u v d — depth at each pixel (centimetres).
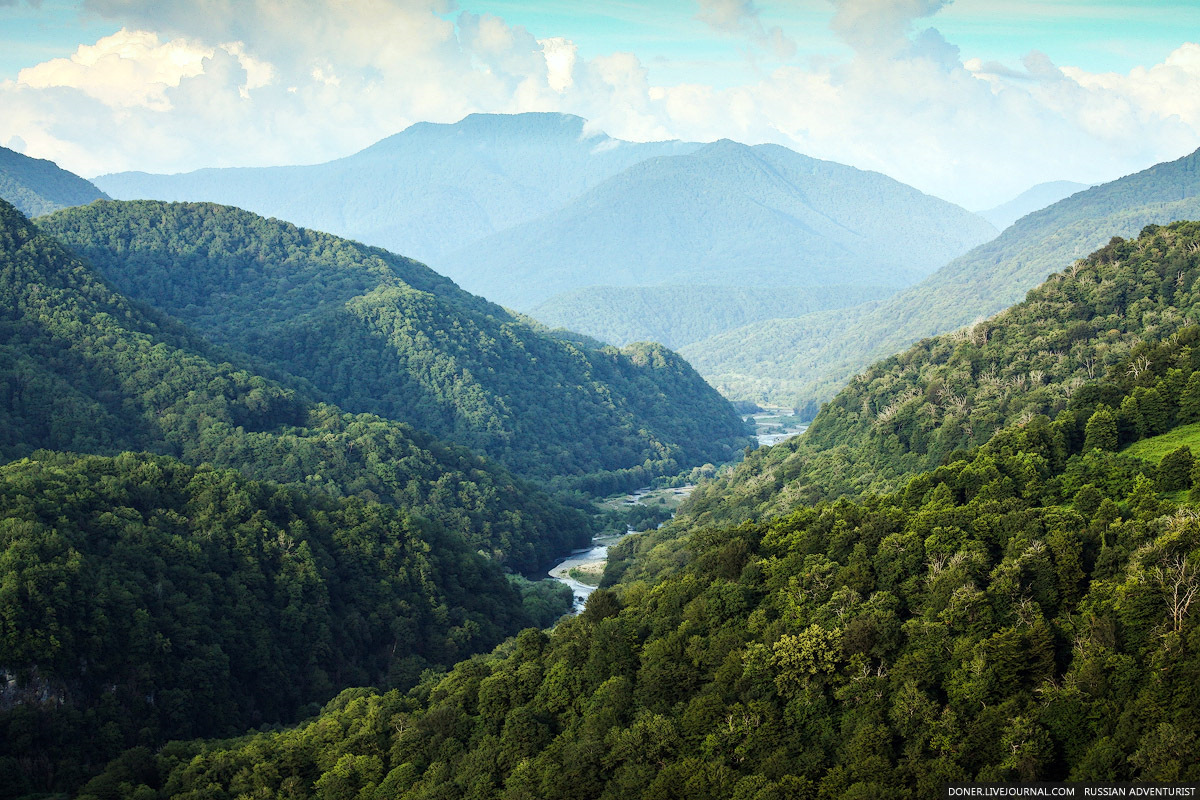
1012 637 10194
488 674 14350
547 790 11169
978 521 12525
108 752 14350
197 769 13162
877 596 11738
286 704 17225
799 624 11812
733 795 10056
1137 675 9394
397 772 12494
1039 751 9319
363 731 13600
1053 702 9638
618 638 13062
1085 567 11444
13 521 15975
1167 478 12912
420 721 13388
